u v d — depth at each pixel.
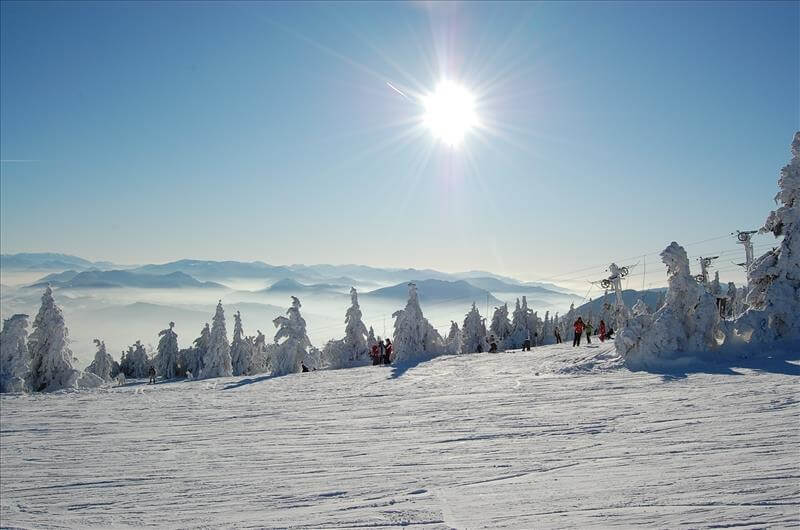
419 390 22.97
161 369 73.94
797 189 24.58
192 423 17.73
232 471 10.79
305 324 44.50
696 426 11.45
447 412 16.41
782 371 18.62
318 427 15.45
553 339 65.38
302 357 43.78
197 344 74.25
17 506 9.32
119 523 8.07
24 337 38.84
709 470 8.05
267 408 20.45
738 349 23.00
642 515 6.42
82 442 15.23
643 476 8.11
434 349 46.59
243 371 65.00
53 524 8.26
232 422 17.48
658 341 23.33
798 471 7.61
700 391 16.31
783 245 24.53
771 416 11.87
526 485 8.30
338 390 25.39
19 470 12.02
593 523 6.32
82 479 10.96
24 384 39.19
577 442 11.05
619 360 24.20
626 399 16.09
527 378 23.62
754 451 8.98
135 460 12.48
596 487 7.78
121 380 65.81
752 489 6.97
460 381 25.05
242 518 7.83
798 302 23.41
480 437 12.39
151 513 8.44
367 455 11.39
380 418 16.28
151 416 19.94
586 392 18.19
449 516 7.12
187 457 12.48
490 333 56.41
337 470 10.27
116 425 18.08
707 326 23.69
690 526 5.93
